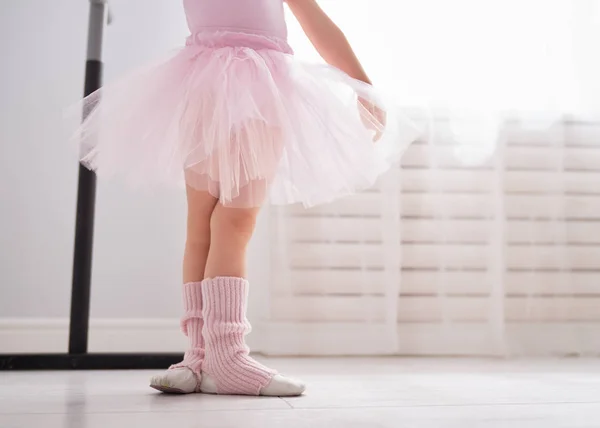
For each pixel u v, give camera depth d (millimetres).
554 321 2033
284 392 1068
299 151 1114
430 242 2027
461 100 1997
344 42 1259
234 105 1064
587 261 2066
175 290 2037
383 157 1264
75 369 1603
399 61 1976
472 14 1999
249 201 1086
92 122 1191
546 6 2023
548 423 830
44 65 2055
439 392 1153
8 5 2057
